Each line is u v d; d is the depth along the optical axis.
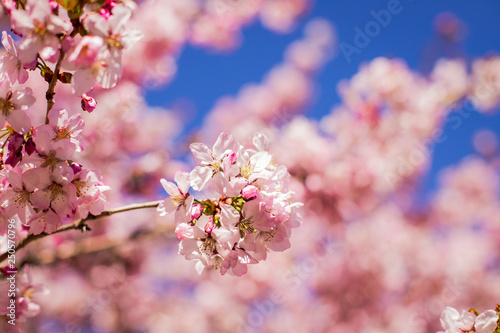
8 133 2.12
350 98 6.95
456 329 2.39
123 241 5.80
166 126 7.61
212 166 2.26
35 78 6.80
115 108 6.71
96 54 1.82
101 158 6.66
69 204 2.11
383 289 9.04
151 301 9.20
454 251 9.93
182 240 2.17
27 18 1.84
